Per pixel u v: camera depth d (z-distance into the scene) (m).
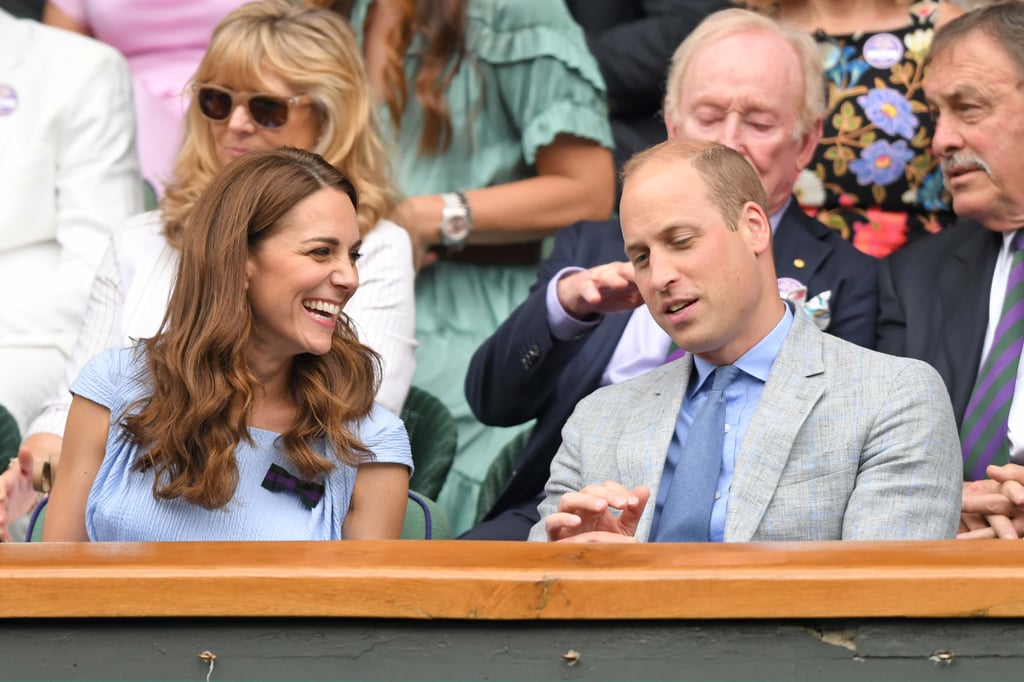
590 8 18.89
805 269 14.50
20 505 13.02
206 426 10.28
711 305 10.58
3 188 17.08
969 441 13.47
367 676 6.81
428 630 6.80
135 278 14.11
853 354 10.86
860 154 16.47
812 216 16.11
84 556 7.28
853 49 16.73
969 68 13.91
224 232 10.34
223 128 14.56
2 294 16.73
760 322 10.91
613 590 6.70
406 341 14.47
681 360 11.44
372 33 17.36
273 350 10.56
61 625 6.90
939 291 14.37
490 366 14.02
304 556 7.22
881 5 16.91
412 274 14.87
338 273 10.45
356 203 10.84
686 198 10.54
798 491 10.41
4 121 17.39
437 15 17.05
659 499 10.92
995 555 7.10
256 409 10.65
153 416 10.34
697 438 10.81
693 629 6.74
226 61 14.45
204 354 10.28
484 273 17.12
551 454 14.05
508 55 17.08
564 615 6.71
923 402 10.54
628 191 10.75
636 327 14.26
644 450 10.98
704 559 7.05
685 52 14.88
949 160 14.17
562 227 16.98
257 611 6.79
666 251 10.56
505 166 17.30
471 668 6.79
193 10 18.95
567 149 17.19
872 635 6.71
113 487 10.44
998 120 13.80
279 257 10.33
